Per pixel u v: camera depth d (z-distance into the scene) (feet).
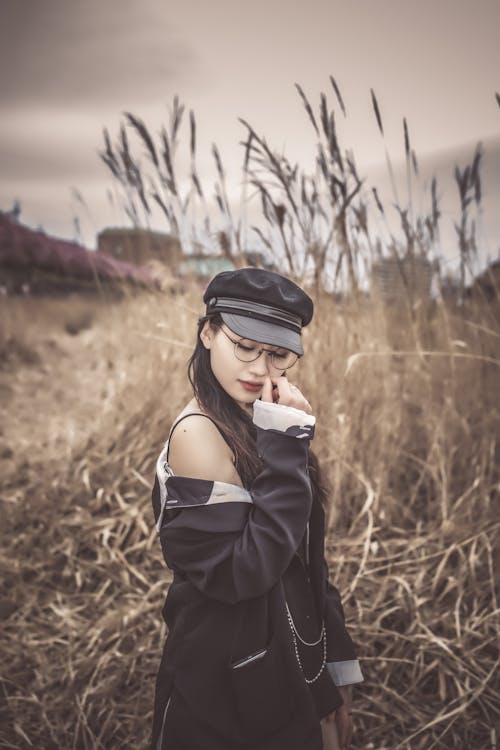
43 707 5.76
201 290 9.92
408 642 6.24
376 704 5.68
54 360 20.27
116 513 8.66
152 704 5.68
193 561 3.05
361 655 6.18
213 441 3.22
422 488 9.05
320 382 8.16
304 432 3.06
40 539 8.41
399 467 9.01
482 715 5.55
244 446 3.22
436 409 9.54
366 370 8.66
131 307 12.26
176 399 9.81
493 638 6.03
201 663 3.24
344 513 8.16
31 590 7.52
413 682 5.84
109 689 5.84
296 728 3.25
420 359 9.45
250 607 3.23
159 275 9.73
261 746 3.22
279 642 3.24
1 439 11.94
